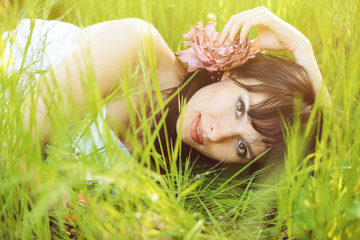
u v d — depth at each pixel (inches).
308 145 55.1
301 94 55.5
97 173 35.0
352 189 39.1
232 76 57.2
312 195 40.0
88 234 40.1
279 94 53.9
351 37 66.7
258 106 53.4
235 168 63.2
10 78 44.6
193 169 65.9
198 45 58.5
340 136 41.3
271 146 54.9
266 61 57.1
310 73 61.5
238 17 59.3
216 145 57.7
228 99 55.7
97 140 57.6
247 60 58.0
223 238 40.4
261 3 76.4
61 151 37.9
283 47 63.7
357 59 45.5
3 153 41.1
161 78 62.1
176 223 37.4
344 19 69.7
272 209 52.4
